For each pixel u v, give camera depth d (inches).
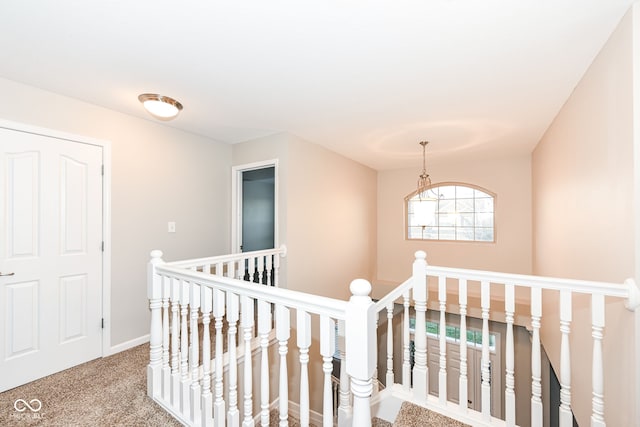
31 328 81.4
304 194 133.7
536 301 58.2
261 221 170.9
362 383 38.7
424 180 163.5
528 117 105.4
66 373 85.5
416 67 72.6
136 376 84.4
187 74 76.2
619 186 55.9
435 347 183.5
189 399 64.1
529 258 163.5
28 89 81.4
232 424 53.2
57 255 86.6
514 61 69.5
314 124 115.1
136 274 105.3
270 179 173.3
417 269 70.9
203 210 129.9
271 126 117.4
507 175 170.2
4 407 70.3
